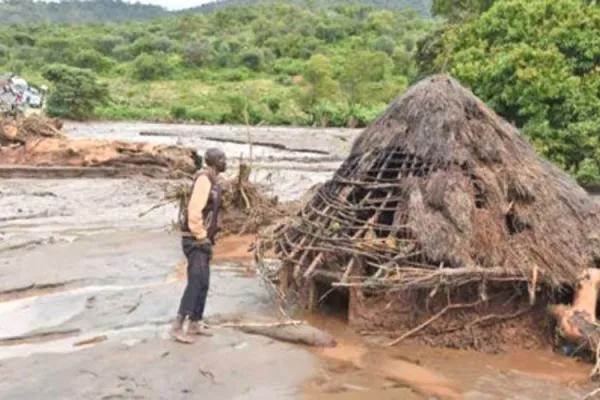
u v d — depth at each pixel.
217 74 90.31
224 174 23.73
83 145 25.11
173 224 14.68
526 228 8.34
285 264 9.25
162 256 12.11
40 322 8.62
